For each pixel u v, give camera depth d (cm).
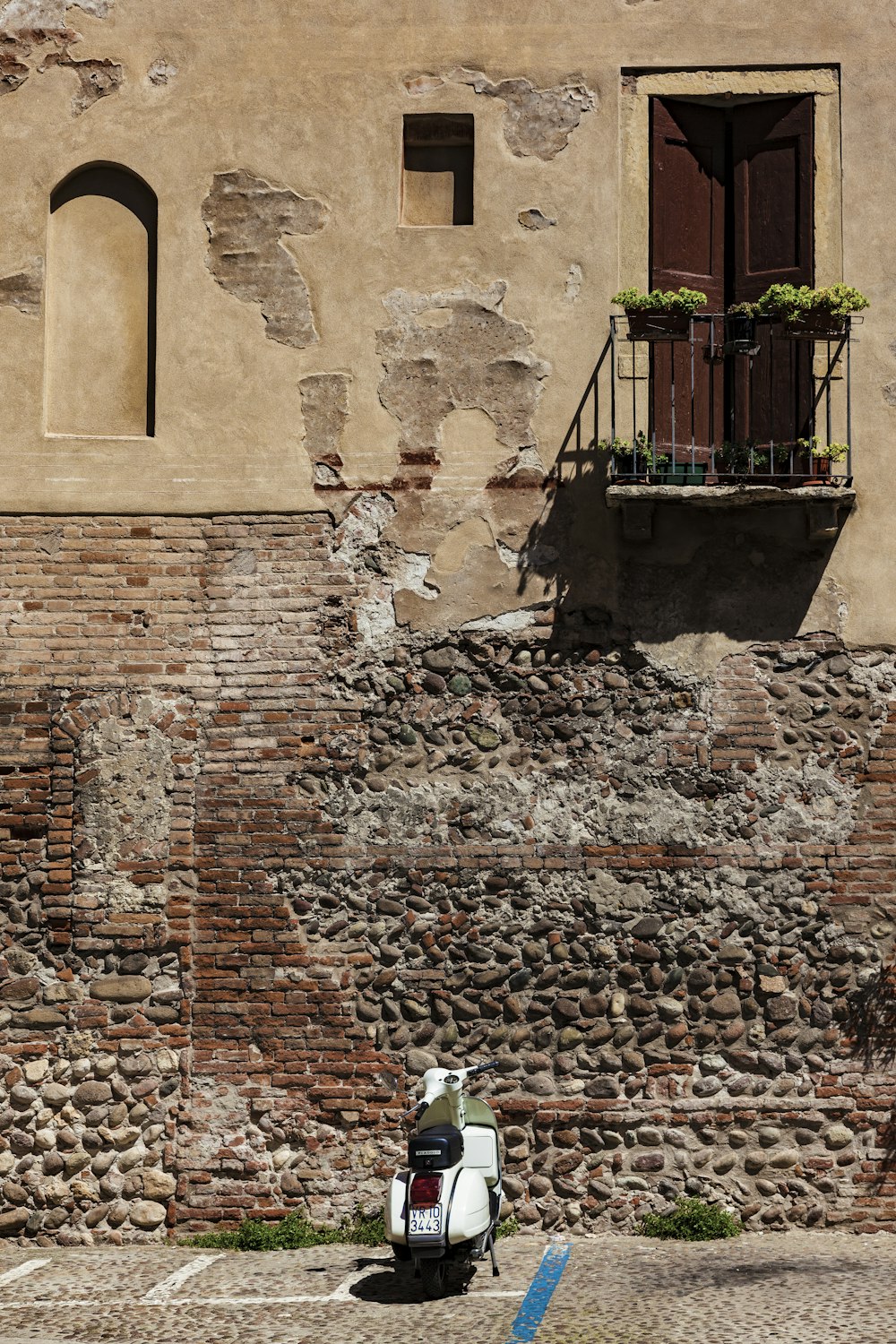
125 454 1151
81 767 1124
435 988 1090
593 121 1153
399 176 1159
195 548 1143
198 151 1168
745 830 1097
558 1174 1066
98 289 1176
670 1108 1070
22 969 1105
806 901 1090
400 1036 1086
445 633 1129
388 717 1121
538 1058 1079
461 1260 938
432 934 1095
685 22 1155
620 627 1122
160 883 1109
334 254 1156
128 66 1174
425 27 1167
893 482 1120
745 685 1112
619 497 1084
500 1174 967
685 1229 1038
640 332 1086
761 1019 1079
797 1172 1061
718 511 1126
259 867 1109
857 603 1116
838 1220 1053
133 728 1126
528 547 1131
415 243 1153
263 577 1139
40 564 1144
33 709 1130
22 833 1120
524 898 1097
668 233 1151
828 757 1105
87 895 1109
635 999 1082
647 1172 1064
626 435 1130
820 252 1139
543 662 1122
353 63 1168
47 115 1174
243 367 1153
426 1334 809
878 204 1139
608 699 1116
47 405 1165
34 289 1167
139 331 1173
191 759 1121
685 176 1159
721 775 1104
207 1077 1089
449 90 1161
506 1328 813
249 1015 1094
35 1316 873
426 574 1134
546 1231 1058
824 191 1143
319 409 1148
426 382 1145
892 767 1100
